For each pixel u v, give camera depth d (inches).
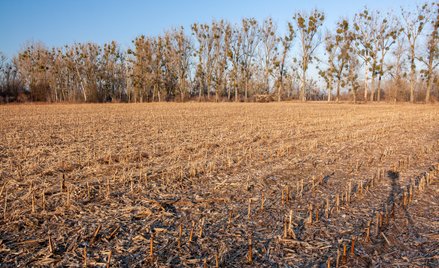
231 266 178.7
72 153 447.5
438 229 224.4
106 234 211.0
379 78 2277.3
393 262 185.0
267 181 330.0
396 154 463.8
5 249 190.4
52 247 190.5
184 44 2655.0
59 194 278.1
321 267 179.3
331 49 2365.9
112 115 1079.0
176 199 276.2
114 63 2847.0
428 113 1200.2
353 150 491.5
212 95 3038.9
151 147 498.0
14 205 253.4
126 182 319.0
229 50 2568.9
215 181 327.3
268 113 1200.2
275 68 2659.9
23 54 2657.5
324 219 239.5
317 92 3764.8
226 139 575.5
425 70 2161.7
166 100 2800.2
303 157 439.2
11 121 871.1
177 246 197.6
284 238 209.5
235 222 232.7
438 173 358.3
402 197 285.4
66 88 2871.6
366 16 2203.5
